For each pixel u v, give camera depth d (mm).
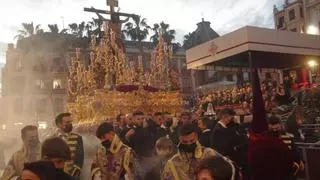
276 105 17203
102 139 5957
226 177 2480
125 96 16391
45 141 4031
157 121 10617
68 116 6523
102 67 21281
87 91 19828
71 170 5918
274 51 15445
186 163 4609
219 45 16234
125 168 5816
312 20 49281
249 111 14711
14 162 5809
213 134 6898
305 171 8828
